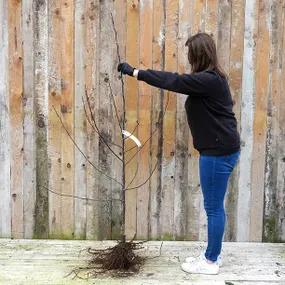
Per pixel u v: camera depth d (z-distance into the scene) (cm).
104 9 381
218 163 330
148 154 396
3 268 351
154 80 321
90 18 381
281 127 394
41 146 396
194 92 321
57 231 404
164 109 391
